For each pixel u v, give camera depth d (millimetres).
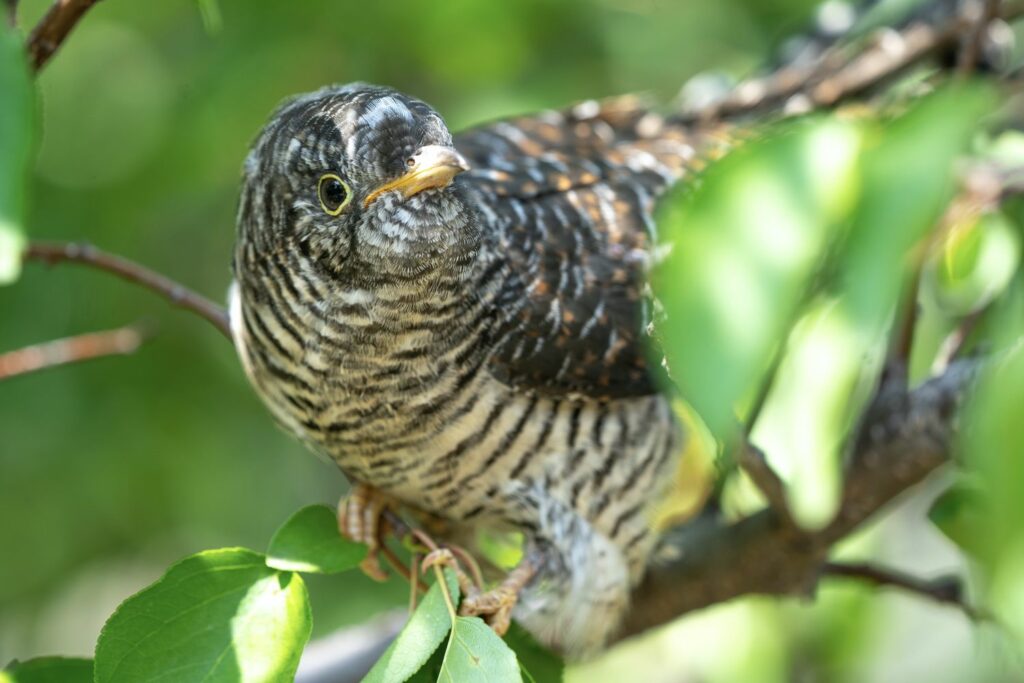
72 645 2457
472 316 2172
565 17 2377
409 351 2170
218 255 2400
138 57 2395
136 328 2287
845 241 2031
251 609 2119
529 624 2193
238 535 2408
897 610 2439
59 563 2406
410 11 2363
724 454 2148
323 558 2131
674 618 2250
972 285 2203
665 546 2240
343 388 2178
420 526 2229
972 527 2178
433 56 2373
